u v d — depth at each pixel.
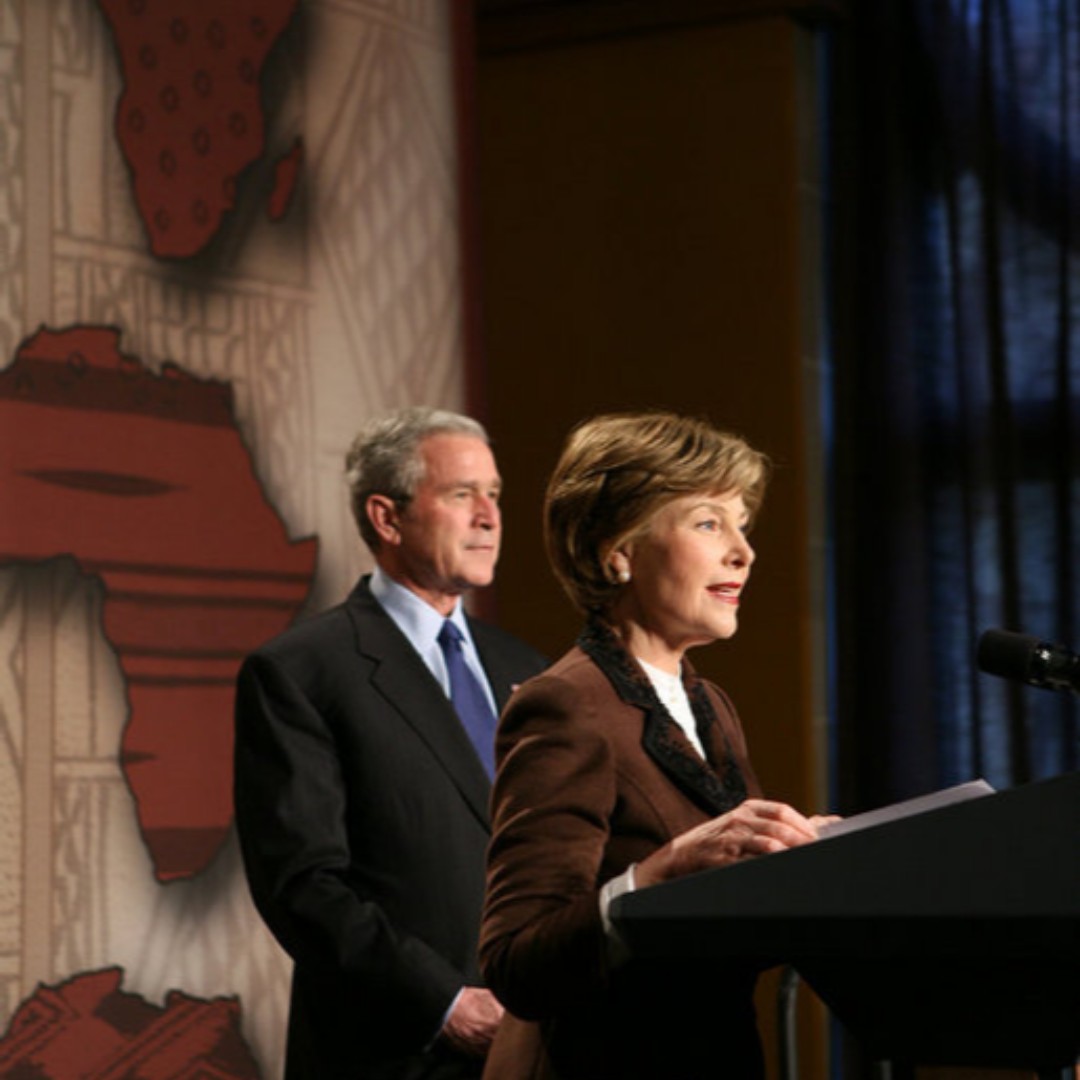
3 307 5.47
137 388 5.85
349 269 6.71
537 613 8.53
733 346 8.30
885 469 8.17
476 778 4.45
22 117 5.58
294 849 4.22
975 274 8.10
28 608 5.45
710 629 2.60
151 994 5.67
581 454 2.66
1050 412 7.99
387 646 4.56
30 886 5.37
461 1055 4.14
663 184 8.48
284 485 6.34
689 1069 2.35
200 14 6.20
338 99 6.72
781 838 2.01
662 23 8.43
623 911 1.86
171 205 6.03
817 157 8.50
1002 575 7.98
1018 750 7.88
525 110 8.76
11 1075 5.25
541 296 8.67
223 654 6.04
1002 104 8.15
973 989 1.94
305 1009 4.36
